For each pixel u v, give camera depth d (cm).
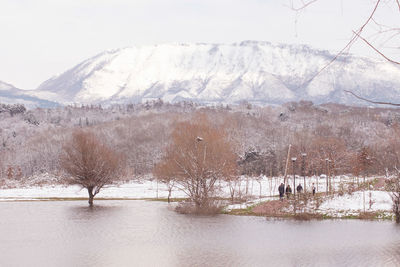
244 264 2755
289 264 2733
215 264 2784
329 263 2714
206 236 3859
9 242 3669
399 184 5006
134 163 15788
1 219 5188
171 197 8512
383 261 2742
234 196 7369
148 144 17825
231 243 3497
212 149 5803
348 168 11056
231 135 16200
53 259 2994
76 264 2848
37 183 11831
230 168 6203
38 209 6322
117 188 10588
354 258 2834
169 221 4884
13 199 8069
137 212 5831
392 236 3597
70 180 7056
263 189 8762
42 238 3841
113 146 18025
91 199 6975
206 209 5575
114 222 4853
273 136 17550
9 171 14875
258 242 3503
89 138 7138
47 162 16625
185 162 5750
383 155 10081
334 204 5347
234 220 4872
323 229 4069
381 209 4859
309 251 3102
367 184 7275
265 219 4878
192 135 5912
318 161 10856
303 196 5934
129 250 3275
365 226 4150
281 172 12006
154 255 3089
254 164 12081
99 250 3297
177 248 3334
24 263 2898
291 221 4662
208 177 5769
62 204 7106
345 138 17062
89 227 4494
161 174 7256
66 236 3950
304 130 19825
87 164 6881
